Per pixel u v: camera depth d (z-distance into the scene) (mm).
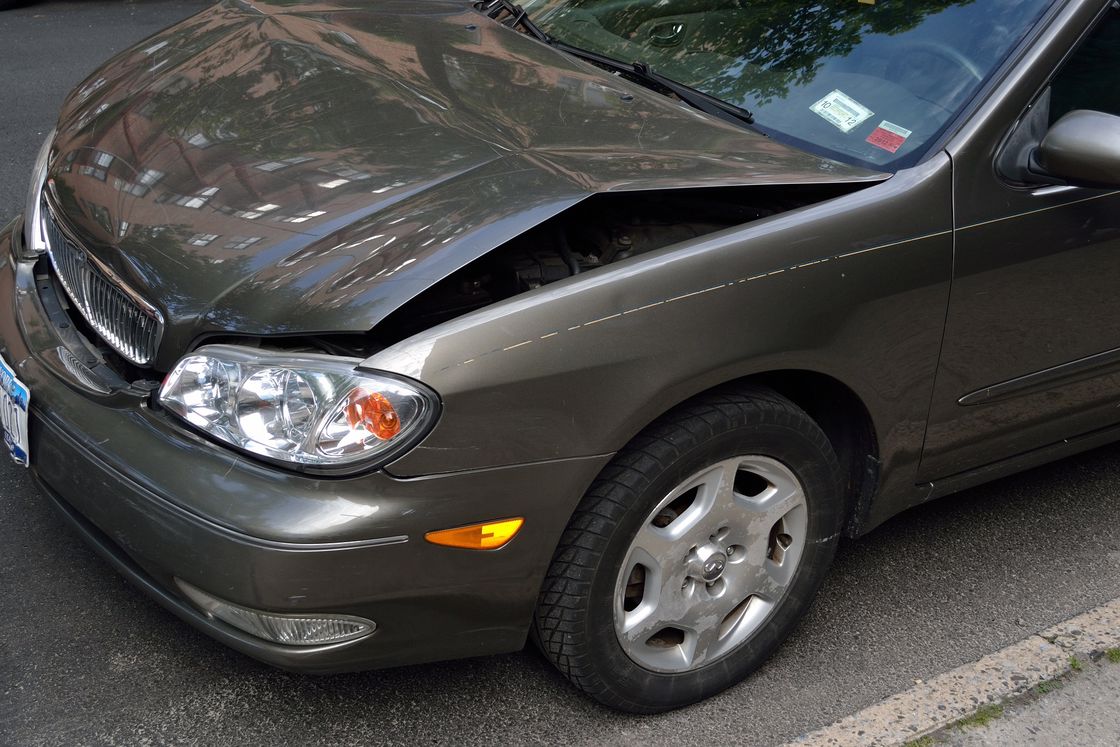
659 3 3016
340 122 2354
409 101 2412
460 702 2342
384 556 1847
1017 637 2689
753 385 2207
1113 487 3336
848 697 2453
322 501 1817
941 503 3199
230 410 1875
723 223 2363
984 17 2568
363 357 1874
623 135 2352
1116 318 2654
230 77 2617
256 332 1895
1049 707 2473
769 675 2500
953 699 2467
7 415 2293
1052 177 2430
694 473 2127
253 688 2330
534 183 2098
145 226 2162
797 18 2781
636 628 2205
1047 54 2461
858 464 2488
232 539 1813
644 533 2125
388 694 2348
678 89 2664
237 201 2152
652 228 2303
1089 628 2725
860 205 2230
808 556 2414
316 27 2883
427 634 1984
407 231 1998
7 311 2420
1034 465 2861
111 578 2602
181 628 2473
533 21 3176
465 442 1860
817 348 2174
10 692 2258
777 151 2373
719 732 2324
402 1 3197
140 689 2303
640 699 2277
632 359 1963
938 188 2311
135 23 8070
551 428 1919
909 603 2779
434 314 2057
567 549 2047
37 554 2656
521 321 1900
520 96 2498
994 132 2387
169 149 2367
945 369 2424
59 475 2107
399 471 1837
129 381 2119
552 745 2254
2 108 5883
